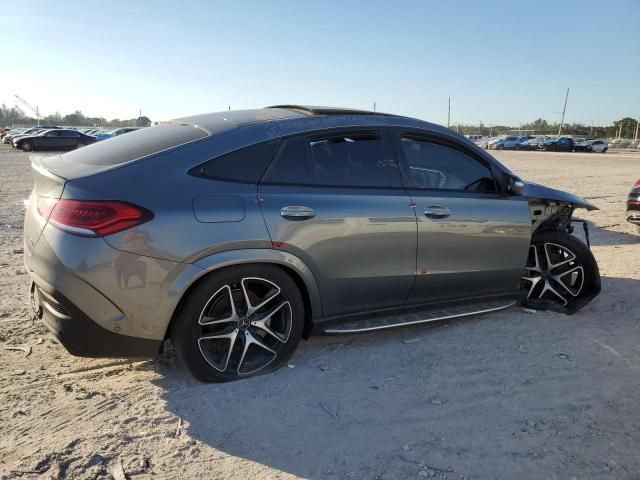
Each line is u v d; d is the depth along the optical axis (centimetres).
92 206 285
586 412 316
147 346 308
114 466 255
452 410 315
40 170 319
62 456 260
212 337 322
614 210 1125
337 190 355
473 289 426
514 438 288
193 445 274
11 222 852
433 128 408
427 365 371
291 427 293
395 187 380
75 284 284
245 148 331
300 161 348
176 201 301
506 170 439
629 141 8181
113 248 286
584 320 464
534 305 489
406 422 301
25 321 422
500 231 422
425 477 255
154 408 306
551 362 381
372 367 366
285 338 347
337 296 362
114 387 329
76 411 300
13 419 290
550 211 493
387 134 386
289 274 348
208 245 305
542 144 5556
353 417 304
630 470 264
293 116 368
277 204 329
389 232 368
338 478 253
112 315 293
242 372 339
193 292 310
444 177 409
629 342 419
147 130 377
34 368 349
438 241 392
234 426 291
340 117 375
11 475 244
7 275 541
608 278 594
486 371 365
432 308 411
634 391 343
